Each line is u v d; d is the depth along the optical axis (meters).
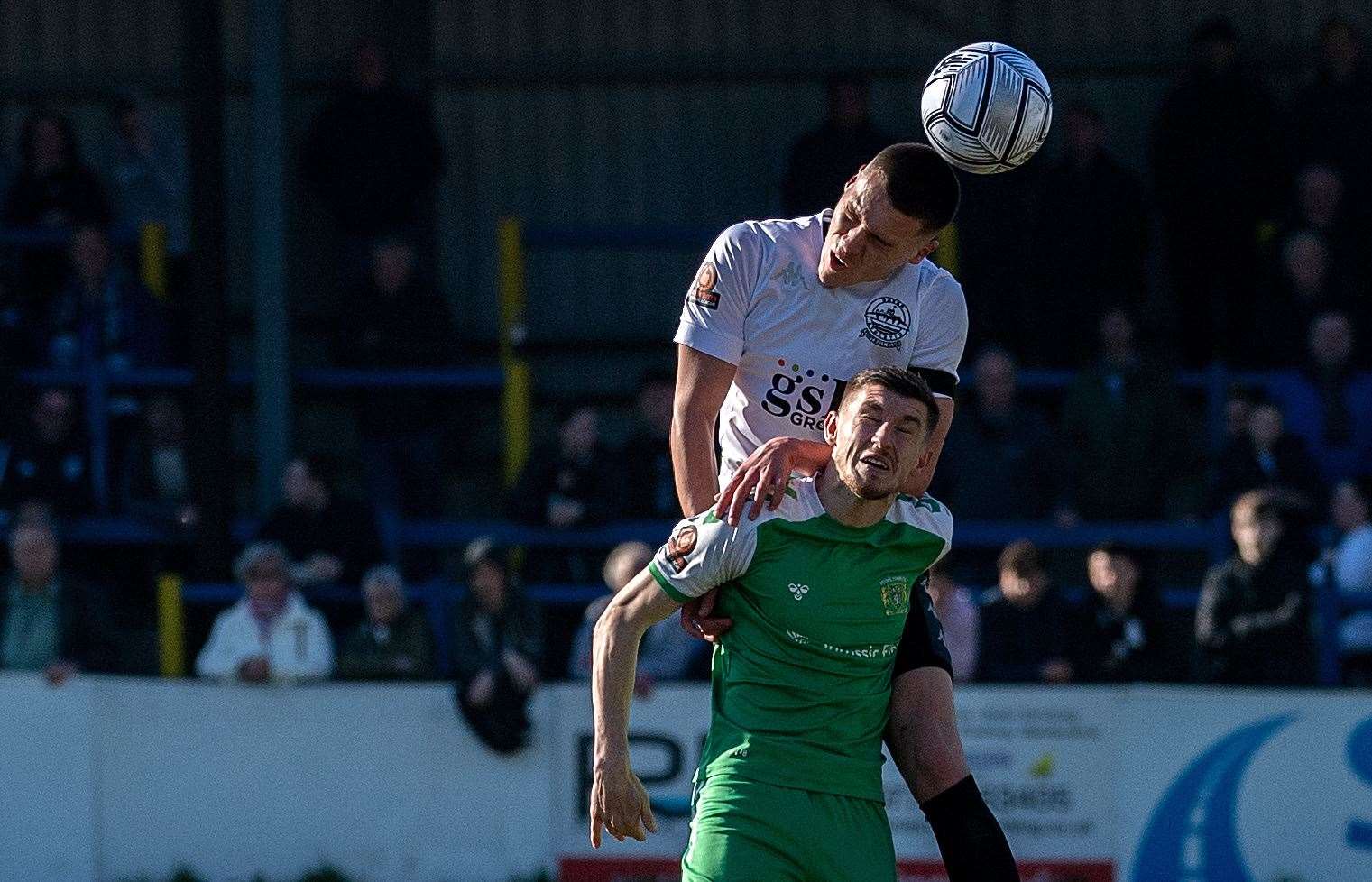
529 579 29.97
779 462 12.55
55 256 35.00
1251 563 26.42
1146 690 25.34
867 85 35.00
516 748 25.86
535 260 38.78
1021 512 30.09
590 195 38.69
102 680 26.55
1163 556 34.91
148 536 31.12
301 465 29.19
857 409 12.21
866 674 12.80
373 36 38.31
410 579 31.12
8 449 31.97
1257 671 26.05
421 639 27.14
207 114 29.06
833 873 12.68
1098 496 30.50
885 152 12.52
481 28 38.56
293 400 31.50
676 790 25.67
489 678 25.73
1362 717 25.16
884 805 12.98
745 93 38.47
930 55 38.06
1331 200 32.38
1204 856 25.30
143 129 35.75
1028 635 26.30
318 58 38.25
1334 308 32.12
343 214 34.72
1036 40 37.94
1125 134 37.88
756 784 12.68
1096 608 26.56
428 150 34.78
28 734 26.56
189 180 29.27
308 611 27.02
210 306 29.00
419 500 32.06
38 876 26.52
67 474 31.77
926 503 12.90
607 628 12.78
